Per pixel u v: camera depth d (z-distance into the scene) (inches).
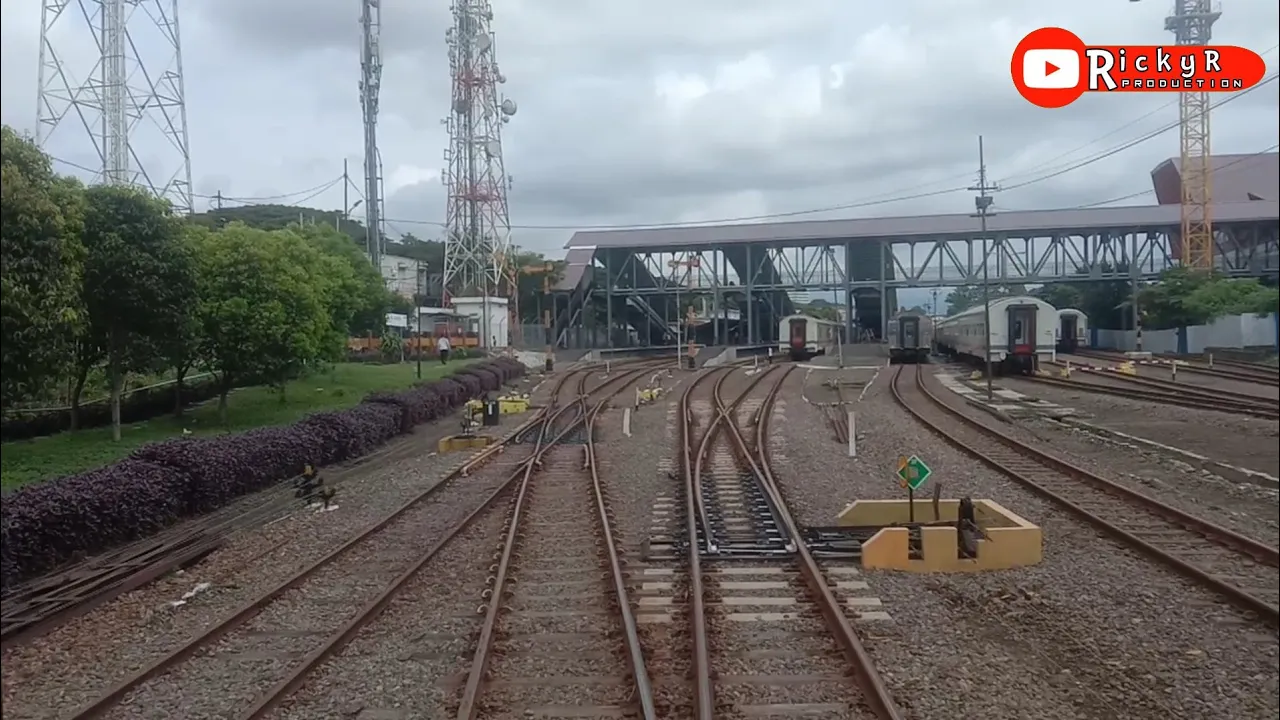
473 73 2288.4
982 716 253.3
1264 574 408.8
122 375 824.9
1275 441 794.2
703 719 239.5
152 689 282.2
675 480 657.6
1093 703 267.7
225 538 505.7
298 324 967.6
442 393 1190.9
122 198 768.9
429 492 627.2
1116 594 372.5
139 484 517.3
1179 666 300.0
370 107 1920.5
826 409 1124.5
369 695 271.3
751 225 2691.9
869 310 3297.2
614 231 2746.1
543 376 1846.7
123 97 1455.5
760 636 316.2
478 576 407.5
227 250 929.5
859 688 269.4
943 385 1471.5
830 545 441.7
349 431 820.6
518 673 285.1
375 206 1936.5
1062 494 580.1
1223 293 1913.1
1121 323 2524.6
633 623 320.8
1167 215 2337.6
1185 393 1144.8
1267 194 2057.1
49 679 298.7
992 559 413.4
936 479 633.0
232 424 946.1
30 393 546.0
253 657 310.2
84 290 724.0
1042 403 1155.3
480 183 2332.7
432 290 3125.0
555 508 563.2
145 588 411.2
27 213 520.7
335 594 387.2
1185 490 615.5
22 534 418.6
